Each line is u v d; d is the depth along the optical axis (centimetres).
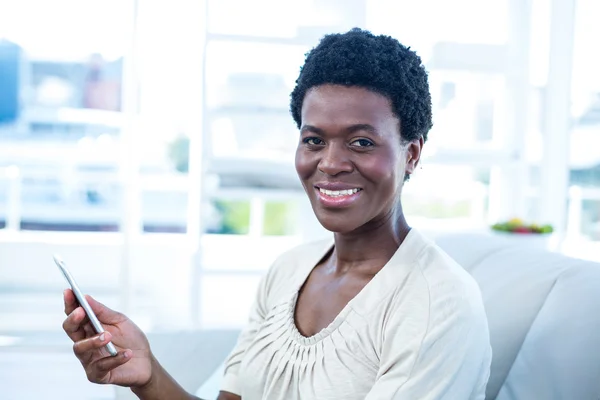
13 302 407
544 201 314
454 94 323
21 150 462
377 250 97
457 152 319
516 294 120
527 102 316
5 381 296
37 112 468
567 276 115
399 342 86
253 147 326
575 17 305
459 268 93
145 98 430
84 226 493
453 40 316
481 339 87
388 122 90
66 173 473
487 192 381
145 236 432
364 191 91
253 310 118
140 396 103
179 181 481
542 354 108
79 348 87
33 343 343
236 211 577
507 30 318
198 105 317
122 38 461
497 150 319
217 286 445
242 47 318
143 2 337
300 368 94
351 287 97
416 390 83
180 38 409
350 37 92
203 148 316
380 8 321
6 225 455
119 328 98
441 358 84
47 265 432
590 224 316
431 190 382
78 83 469
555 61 309
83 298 90
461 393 85
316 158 93
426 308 86
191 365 163
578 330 104
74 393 286
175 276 422
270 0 313
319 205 93
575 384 101
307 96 94
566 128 308
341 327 92
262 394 100
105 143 477
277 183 327
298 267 112
